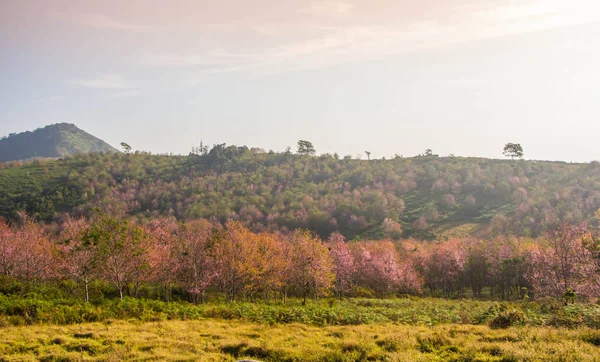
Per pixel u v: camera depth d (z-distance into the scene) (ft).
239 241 136.36
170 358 51.19
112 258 110.01
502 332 63.16
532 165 503.20
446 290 244.63
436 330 67.36
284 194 496.23
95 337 62.03
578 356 44.52
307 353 53.01
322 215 419.54
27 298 95.66
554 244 132.87
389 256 217.77
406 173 546.67
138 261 114.52
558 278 127.34
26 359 49.75
